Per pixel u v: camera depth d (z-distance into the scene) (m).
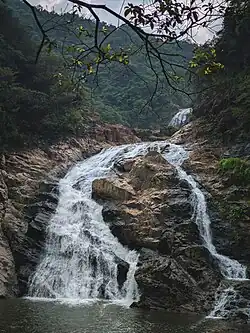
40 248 19.64
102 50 5.39
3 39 31.58
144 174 22.31
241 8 5.57
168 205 19.62
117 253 19.44
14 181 22.69
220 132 26.92
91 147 31.61
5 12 32.72
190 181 22.69
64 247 19.86
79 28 5.57
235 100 26.72
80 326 11.98
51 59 32.53
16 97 27.45
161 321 13.18
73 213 21.94
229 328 12.52
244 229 19.67
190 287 16.03
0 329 11.32
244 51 27.62
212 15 4.78
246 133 25.14
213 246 19.77
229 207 20.77
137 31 4.49
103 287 18.06
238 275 17.86
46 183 23.61
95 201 22.31
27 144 26.89
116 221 20.48
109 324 12.38
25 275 18.39
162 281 16.27
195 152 25.98
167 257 17.62
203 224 20.50
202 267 16.88
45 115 29.44
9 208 20.83
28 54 32.69
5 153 24.53
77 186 24.52
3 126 25.36
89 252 19.39
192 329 12.18
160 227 18.97
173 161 26.11
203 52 5.73
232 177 21.95
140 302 15.62
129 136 35.81
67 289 18.41
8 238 19.59
